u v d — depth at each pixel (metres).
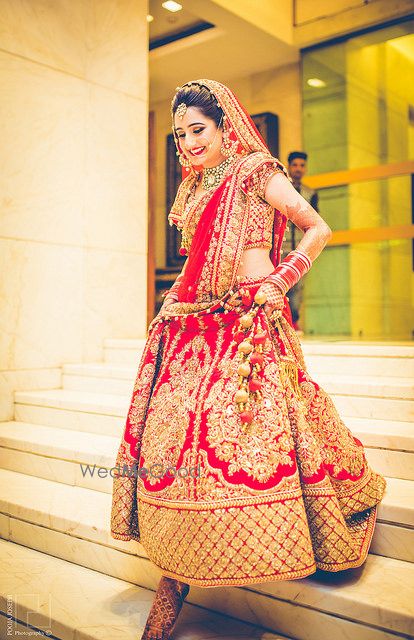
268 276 1.96
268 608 2.11
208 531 1.75
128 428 2.09
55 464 3.41
